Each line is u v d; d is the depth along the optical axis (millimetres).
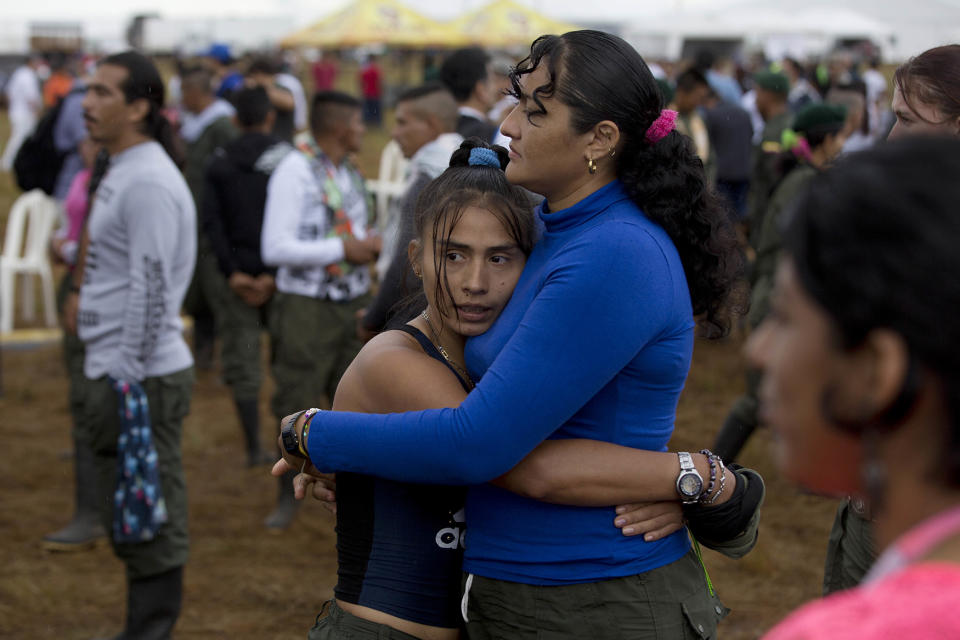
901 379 793
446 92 4328
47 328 8320
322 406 6008
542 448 1828
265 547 4668
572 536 1854
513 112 1902
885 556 862
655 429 1885
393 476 1832
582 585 1854
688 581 1948
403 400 1935
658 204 1815
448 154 3900
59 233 5266
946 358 772
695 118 8688
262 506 5137
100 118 3316
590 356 1728
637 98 1804
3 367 7426
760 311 4797
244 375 5520
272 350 4652
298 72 31031
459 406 1774
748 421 4793
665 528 1890
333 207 4559
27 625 3906
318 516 5043
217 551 4609
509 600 1895
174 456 3453
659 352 1804
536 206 2055
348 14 20188
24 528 4812
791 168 4828
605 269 1736
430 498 2010
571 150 1821
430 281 1983
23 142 7680
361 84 23516
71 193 5168
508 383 1729
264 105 5434
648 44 26016
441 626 2031
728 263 1933
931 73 2264
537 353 1731
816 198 857
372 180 15359
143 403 3309
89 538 4633
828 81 13781
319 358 4555
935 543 812
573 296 1735
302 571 4434
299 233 4496
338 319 4578
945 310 766
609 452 1824
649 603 1866
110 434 3348
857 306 802
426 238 1983
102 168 3564
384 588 2010
